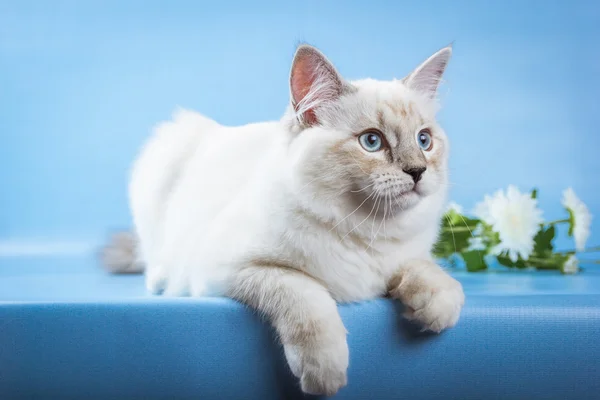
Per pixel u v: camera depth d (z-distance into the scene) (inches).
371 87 78.6
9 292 103.4
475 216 131.0
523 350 75.9
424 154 76.7
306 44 74.0
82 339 73.9
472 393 75.9
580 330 76.3
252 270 74.3
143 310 73.8
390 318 74.6
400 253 77.5
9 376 74.3
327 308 69.4
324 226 73.5
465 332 75.0
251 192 80.7
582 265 141.2
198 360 73.7
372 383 74.6
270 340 73.0
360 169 72.3
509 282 109.6
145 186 109.5
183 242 92.8
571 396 76.7
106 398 74.4
